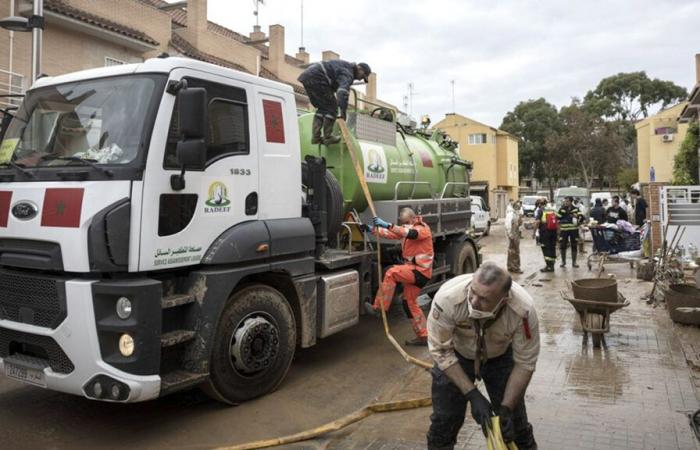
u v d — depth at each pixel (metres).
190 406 5.34
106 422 4.98
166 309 4.71
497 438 2.94
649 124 39.41
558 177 62.22
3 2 13.02
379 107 8.70
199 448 4.49
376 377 6.22
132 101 4.62
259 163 5.45
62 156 4.70
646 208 17.33
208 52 20.56
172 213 4.59
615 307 6.49
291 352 5.74
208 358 4.81
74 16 13.90
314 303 6.05
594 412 4.79
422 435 4.46
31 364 4.57
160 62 4.70
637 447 4.14
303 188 6.56
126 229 4.29
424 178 9.61
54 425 4.91
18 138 5.08
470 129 51.56
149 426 4.90
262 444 4.38
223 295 4.91
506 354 3.47
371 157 7.97
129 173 4.33
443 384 3.42
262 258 5.39
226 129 5.15
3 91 12.97
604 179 62.78
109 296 4.20
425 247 7.19
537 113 61.97
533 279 12.44
